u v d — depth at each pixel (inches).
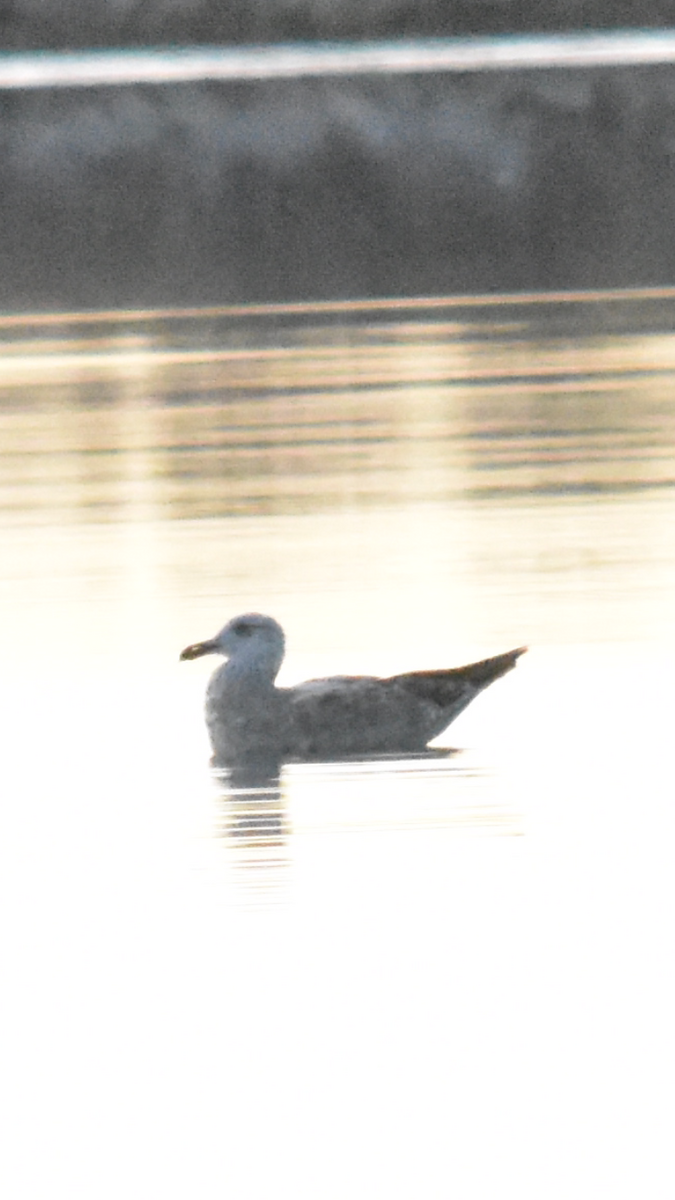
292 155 1847.9
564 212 1856.5
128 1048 396.8
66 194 1813.5
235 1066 391.2
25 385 1416.1
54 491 1043.3
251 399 1338.6
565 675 647.1
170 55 1987.0
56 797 538.0
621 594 757.3
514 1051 393.7
